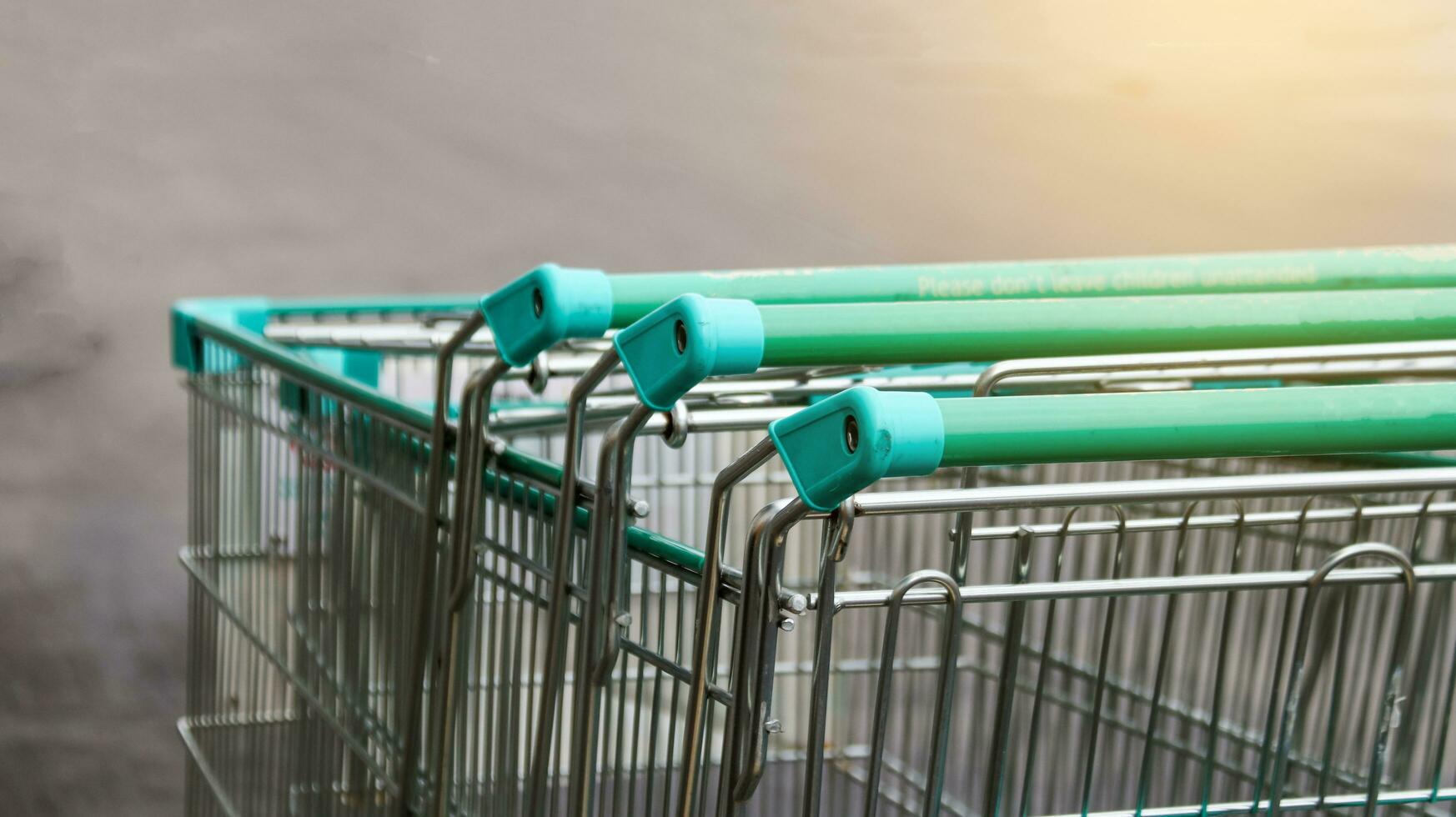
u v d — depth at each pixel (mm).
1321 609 2049
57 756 3469
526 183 5617
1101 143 6668
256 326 2617
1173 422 916
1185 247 6000
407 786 1500
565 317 1182
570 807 1200
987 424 884
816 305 1031
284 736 1987
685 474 2652
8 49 5371
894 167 6211
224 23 5676
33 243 5016
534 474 1308
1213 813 1354
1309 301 1185
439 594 1490
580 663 1192
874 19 6738
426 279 5121
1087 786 1293
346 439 1744
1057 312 1110
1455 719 2316
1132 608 2625
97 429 4723
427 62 5957
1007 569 2604
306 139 5602
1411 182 6582
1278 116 6938
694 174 5930
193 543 2410
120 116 5430
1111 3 7125
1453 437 962
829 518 941
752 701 978
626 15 6281
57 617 4035
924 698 2656
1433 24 7422
